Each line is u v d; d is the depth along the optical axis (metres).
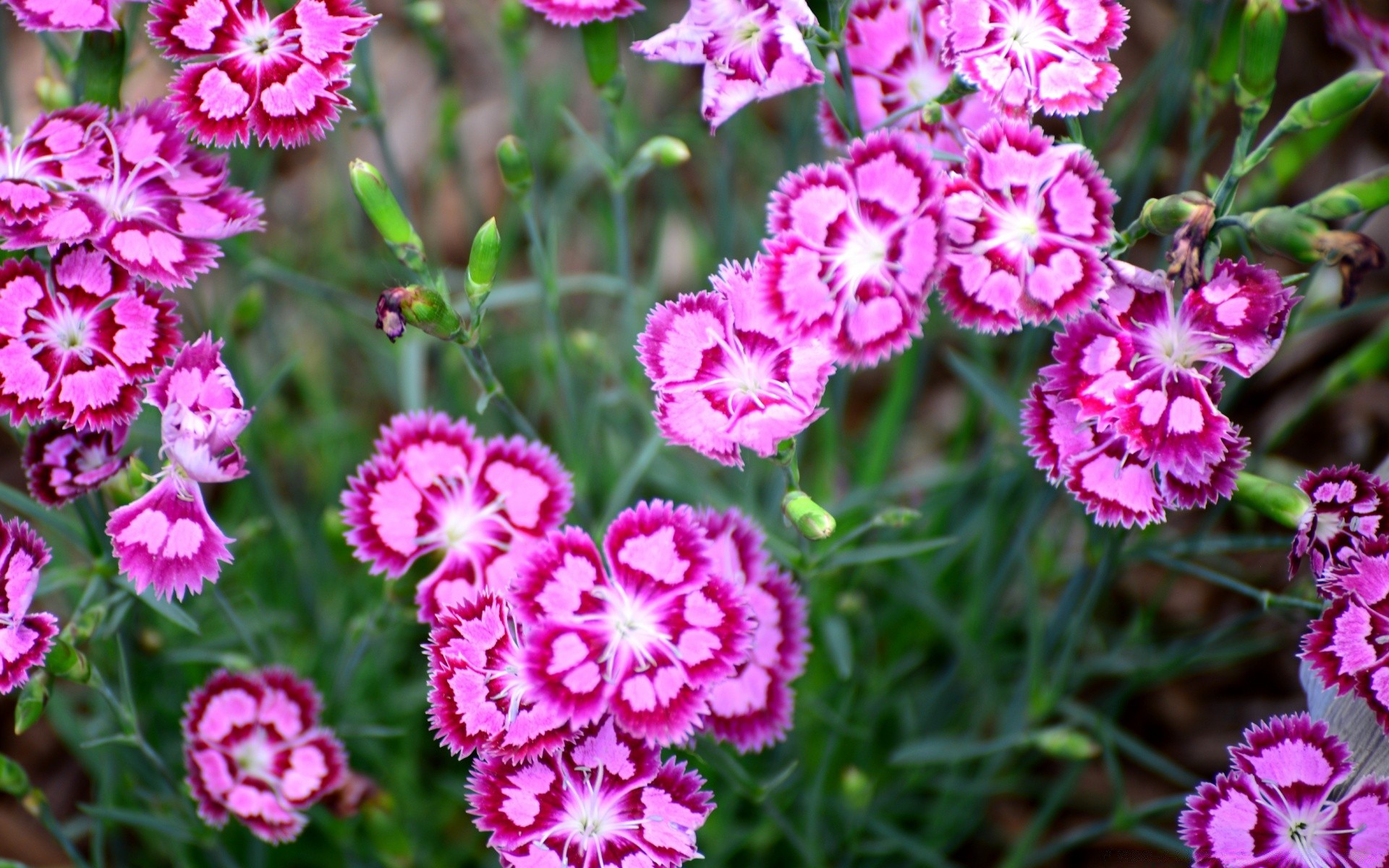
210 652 0.63
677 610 0.55
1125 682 0.67
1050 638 0.64
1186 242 0.54
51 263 0.56
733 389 0.56
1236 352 0.55
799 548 0.59
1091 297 0.55
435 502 0.58
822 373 0.55
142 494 0.56
